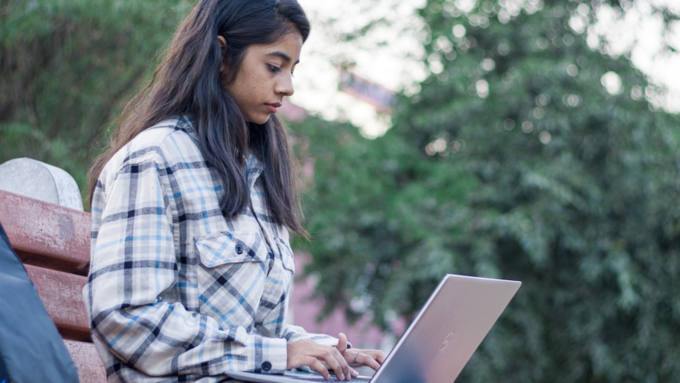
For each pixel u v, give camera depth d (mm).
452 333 1837
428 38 10805
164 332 1689
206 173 1877
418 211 10297
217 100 1940
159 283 1725
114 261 1711
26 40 5312
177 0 5633
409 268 9930
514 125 10867
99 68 5594
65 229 2211
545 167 10078
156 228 1756
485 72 11258
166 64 2008
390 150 10484
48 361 1321
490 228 10055
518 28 11219
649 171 10273
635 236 10266
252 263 1853
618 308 10195
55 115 5598
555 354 10367
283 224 2090
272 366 1733
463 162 10578
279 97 2023
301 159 9914
